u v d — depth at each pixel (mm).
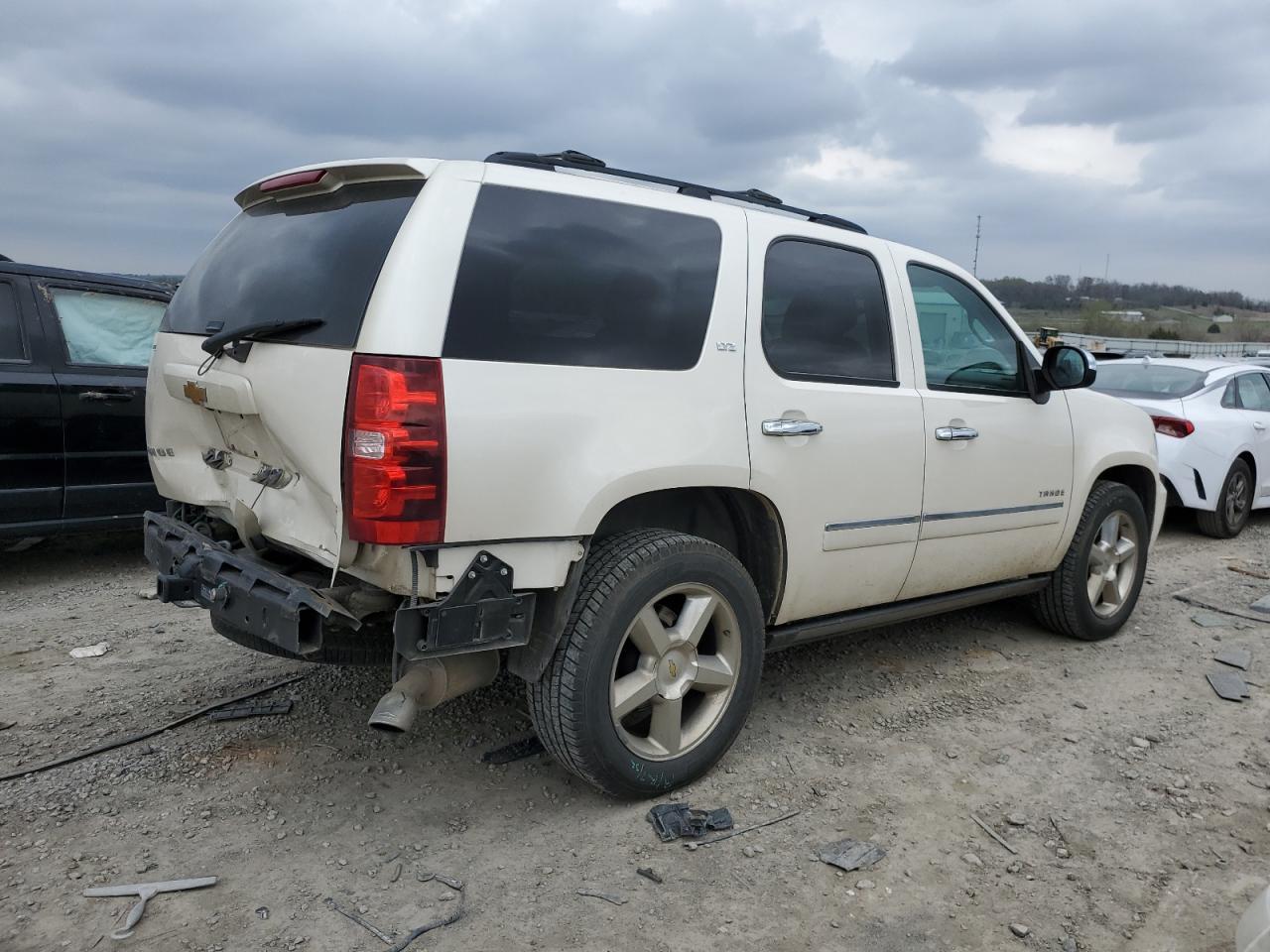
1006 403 4215
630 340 2965
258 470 3021
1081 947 2508
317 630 2598
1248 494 8164
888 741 3697
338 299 2664
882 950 2461
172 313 3492
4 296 5359
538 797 3164
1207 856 2955
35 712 3723
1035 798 3285
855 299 3701
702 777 3330
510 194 2814
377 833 2920
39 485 5398
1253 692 4316
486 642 2670
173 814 2988
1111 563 4926
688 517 3496
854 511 3578
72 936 2391
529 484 2674
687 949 2430
